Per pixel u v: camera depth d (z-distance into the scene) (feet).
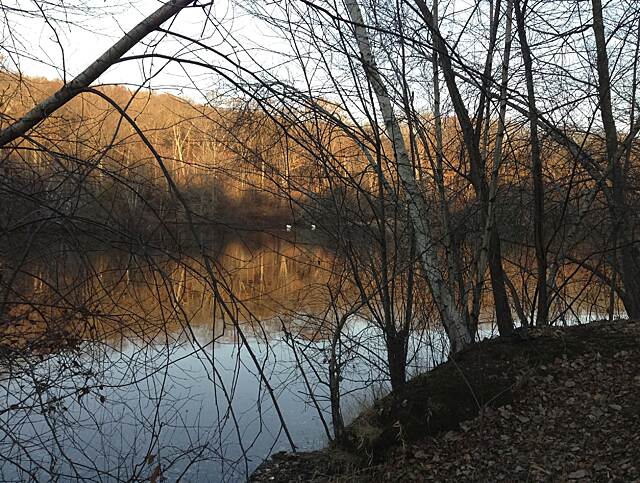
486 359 21.17
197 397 24.32
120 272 15.12
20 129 12.39
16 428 15.20
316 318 20.98
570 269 36.32
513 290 27.76
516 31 21.85
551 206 28.19
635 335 22.17
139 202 12.94
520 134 24.48
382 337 22.03
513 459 16.87
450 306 22.90
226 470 19.06
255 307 29.32
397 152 21.63
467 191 25.34
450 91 22.62
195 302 26.32
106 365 20.27
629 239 28.02
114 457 18.19
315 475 18.63
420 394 19.77
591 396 18.89
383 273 20.84
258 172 16.78
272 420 23.93
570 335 22.57
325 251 22.09
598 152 26.08
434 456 17.80
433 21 20.24
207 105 15.31
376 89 20.52
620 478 14.79
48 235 12.73
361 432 19.29
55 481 13.65
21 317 14.29
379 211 21.18
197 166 16.30
